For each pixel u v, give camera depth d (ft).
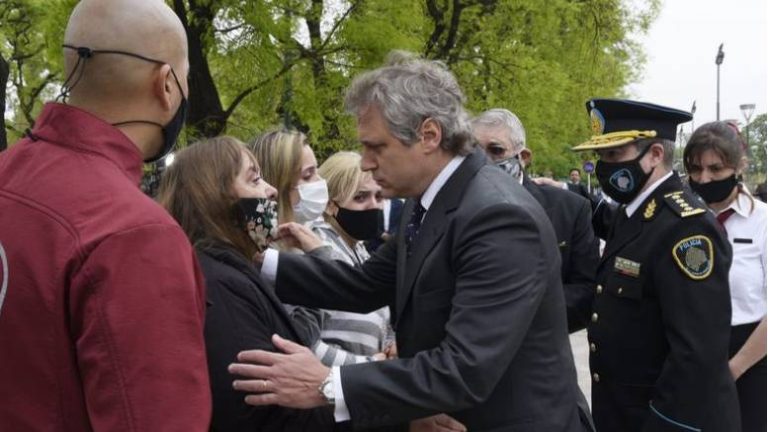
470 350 5.25
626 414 8.18
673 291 7.54
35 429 3.83
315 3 27.20
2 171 4.15
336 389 5.27
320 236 9.57
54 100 4.27
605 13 42.70
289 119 28.84
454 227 5.77
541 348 5.85
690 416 7.36
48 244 3.81
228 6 25.11
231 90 30.40
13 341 3.81
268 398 5.30
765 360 9.83
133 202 3.92
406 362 5.36
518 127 11.42
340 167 10.21
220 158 6.33
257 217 6.30
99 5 4.22
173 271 3.85
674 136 8.30
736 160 10.19
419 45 29.32
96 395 3.67
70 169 4.01
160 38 4.32
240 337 5.59
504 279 5.41
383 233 11.65
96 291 3.67
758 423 9.86
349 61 28.35
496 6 37.50
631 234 8.19
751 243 10.30
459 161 6.06
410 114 5.77
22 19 38.55
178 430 3.72
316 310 8.13
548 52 42.27
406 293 6.06
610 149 8.26
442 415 5.91
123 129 4.29
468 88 38.34
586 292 10.43
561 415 5.89
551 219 10.93
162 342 3.73
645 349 8.05
